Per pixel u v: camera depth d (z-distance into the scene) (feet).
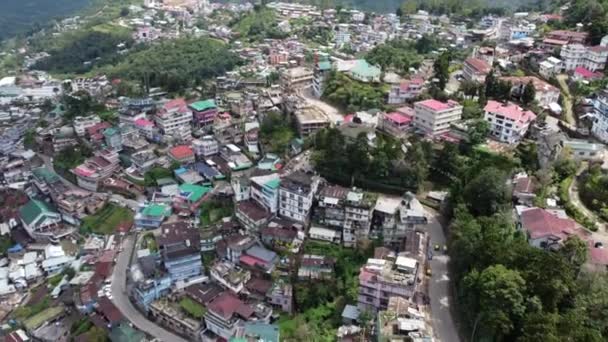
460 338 273.13
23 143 604.90
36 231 450.71
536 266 261.44
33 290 395.14
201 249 383.65
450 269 326.24
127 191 490.08
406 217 352.69
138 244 407.64
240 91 652.89
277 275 344.28
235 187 418.51
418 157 403.75
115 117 603.26
